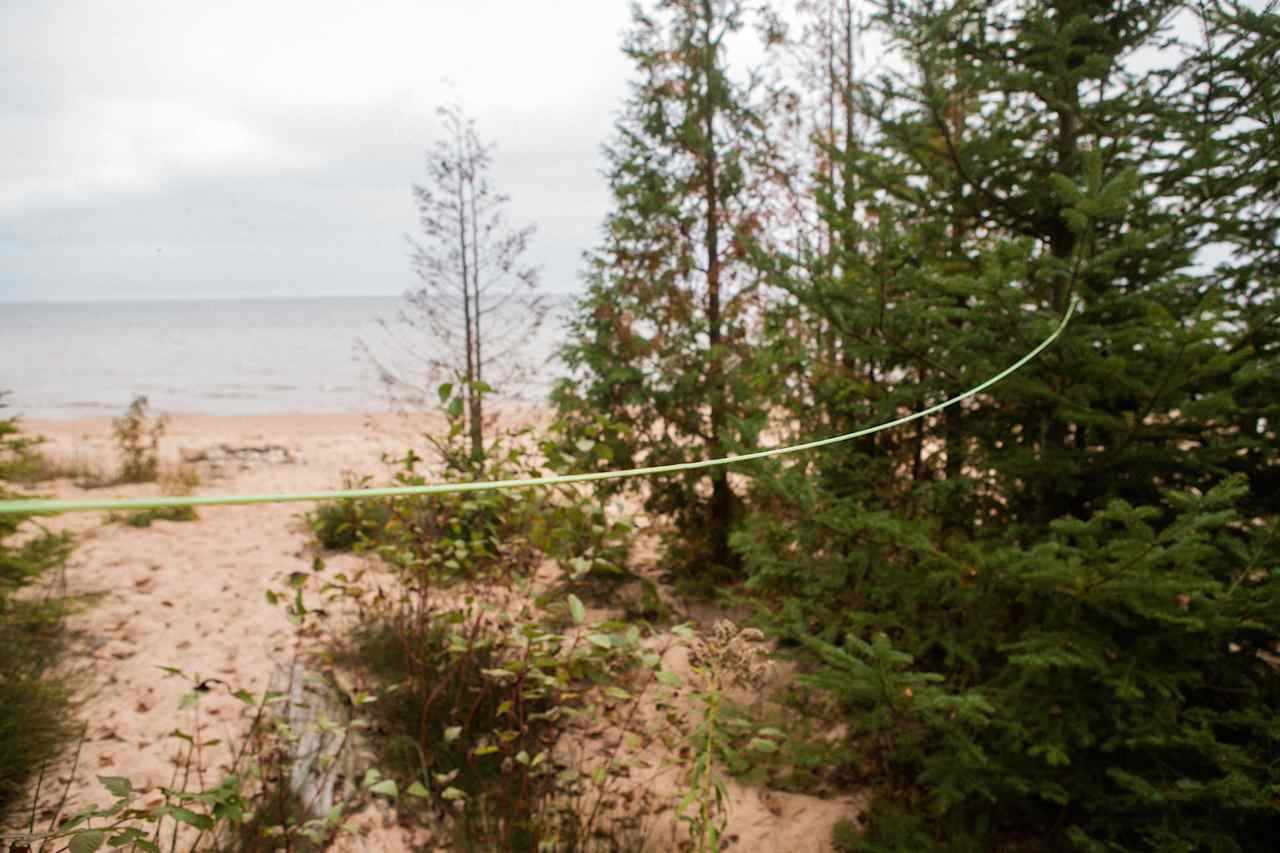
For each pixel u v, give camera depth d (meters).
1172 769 2.32
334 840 2.65
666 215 5.27
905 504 3.18
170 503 0.58
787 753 2.88
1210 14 2.31
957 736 2.34
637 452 5.38
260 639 4.35
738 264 5.19
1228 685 2.41
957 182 3.06
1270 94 2.28
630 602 5.02
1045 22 2.59
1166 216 2.72
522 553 3.35
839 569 2.96
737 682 2.15
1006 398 2.80
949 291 2.70
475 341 6.37
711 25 5.19
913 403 2.97
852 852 2.71
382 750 3.19
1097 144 2.64
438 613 3.89
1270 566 2.26
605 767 2.86
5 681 3.15
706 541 5.42
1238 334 2.46
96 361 41.88
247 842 2.48
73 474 9.45
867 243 3.12
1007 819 2.76
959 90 2.98
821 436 3.45
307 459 11.76
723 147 5.31
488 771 3.07
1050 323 2.38
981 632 2.72
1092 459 2.58
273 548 6.23
